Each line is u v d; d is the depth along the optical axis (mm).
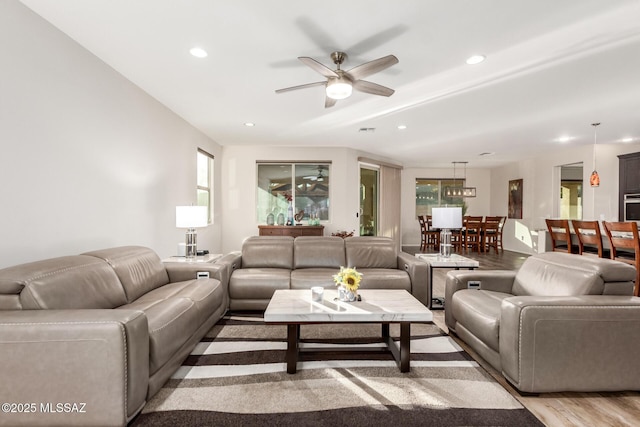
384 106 3803
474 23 2113
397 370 2115
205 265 3059
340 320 2016
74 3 1934
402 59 2623
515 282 2732
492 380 1990
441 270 5652
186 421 1584
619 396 1817
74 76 2377
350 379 1996
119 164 2947
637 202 5523
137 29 2215
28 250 2023
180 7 1961
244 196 6172
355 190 6523
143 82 3137
